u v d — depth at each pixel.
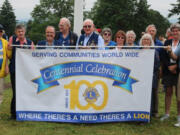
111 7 47.47
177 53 5.37
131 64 5.28
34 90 5.34
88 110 5.32
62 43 5.76
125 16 47.25
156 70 5.57
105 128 5.26
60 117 5.36
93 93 5.29
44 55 5.27
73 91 5.30
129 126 5.39
